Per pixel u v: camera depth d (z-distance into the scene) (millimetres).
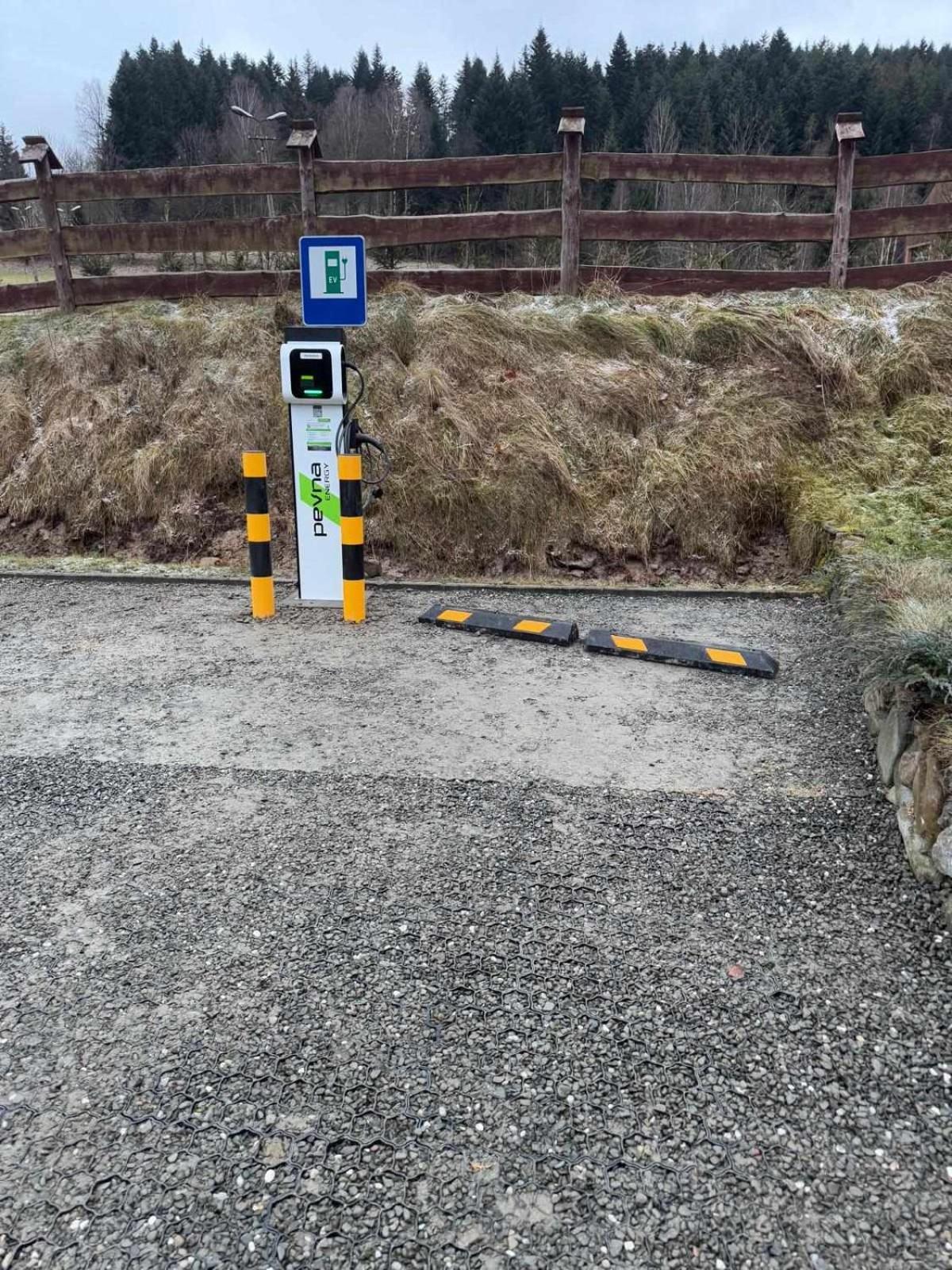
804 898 2637
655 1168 1787
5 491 6867
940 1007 2213
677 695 4117
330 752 3545
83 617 5270
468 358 7047
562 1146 1835
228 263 10727
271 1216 1686
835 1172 1781
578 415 6777
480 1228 1668
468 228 7941
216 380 7172
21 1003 2207
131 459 6848
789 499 6246
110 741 3637
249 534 5098
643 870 2762
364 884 2682
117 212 16891
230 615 5293
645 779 3322
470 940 2443
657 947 2422
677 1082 1991
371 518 6348
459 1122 1890
